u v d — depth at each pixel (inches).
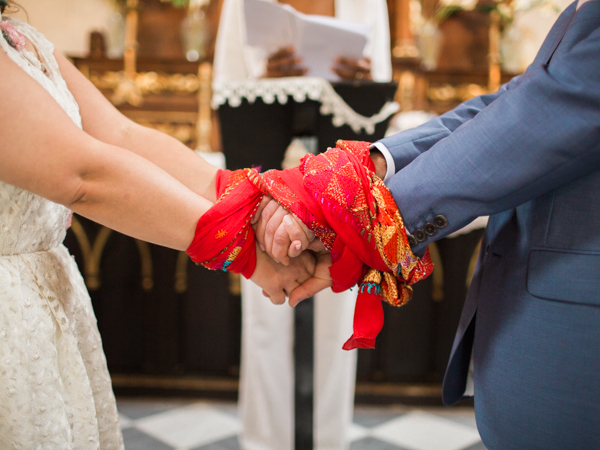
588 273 23.7
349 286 32.1
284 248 31.8
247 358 73.3
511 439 26.0
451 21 126.6
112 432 30.9
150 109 111.7
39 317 24.3
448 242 92.7
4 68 22.1
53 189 23.2
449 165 26.8
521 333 25.6
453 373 32.3
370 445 78.3
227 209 29.4
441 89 118.5
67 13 123.3
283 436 72.9
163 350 94.8
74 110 28.9
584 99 22.9
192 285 94.6
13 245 24.1
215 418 87.4
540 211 26.1
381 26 73.7
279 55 48.7
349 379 73.0
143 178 25.3
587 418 23.5
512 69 119.7
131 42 111.0
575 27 25.7
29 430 23.2
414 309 93.5
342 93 45.8
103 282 93.8
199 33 116.5
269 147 47.9
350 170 29.9
